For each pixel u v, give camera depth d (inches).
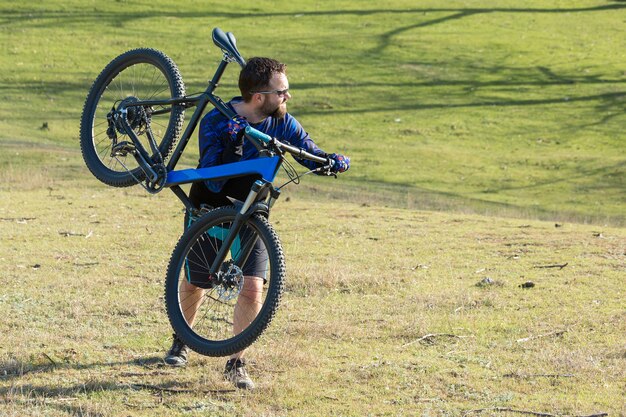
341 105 2795.3
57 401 448.8
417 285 722.2
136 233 956.6
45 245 872.9
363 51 3444.9
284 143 440.8
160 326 589.0
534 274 768.3
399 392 470.6
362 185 1909.4
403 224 1077.1
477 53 3489.2
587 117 2763.3
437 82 3112.7
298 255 855.1
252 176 459.5
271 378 491.2
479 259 844.0
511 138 2536.9
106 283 707.4
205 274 464.4
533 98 2962.6
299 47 3452.3
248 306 462.6
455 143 2461.9
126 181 489.1
